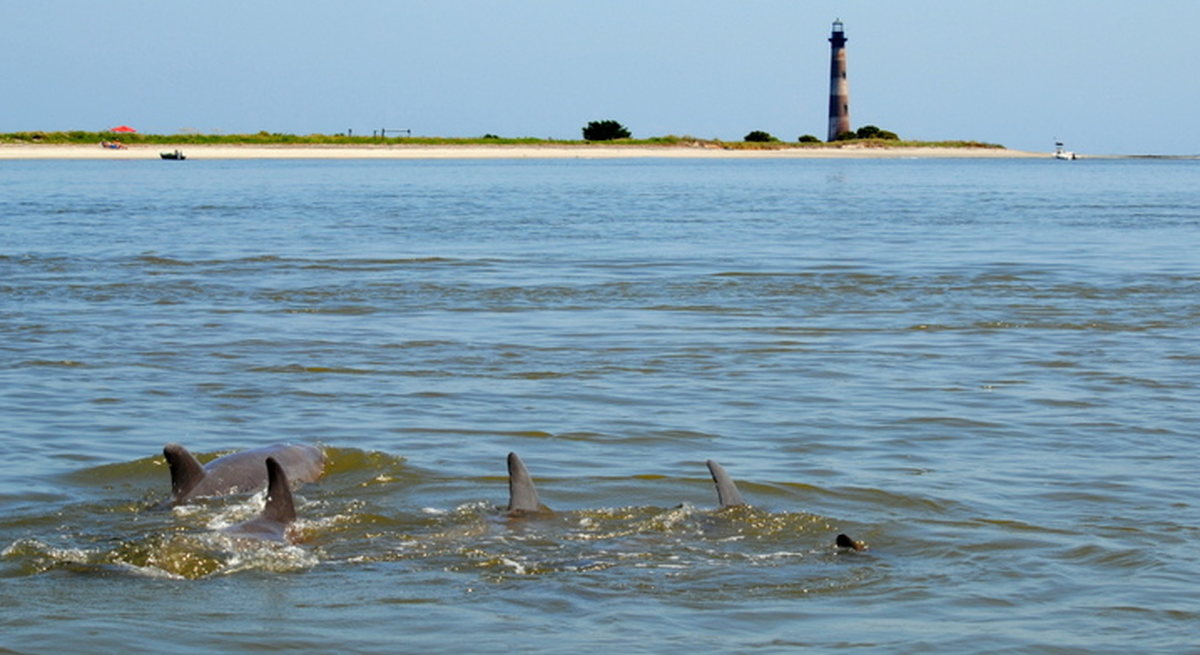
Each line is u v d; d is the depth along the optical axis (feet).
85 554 38.70
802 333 80.43
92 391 62.85
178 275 108.78
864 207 217.97
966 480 48.03
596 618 34.19
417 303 93.09
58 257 121.80
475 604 35.22
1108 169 573.74
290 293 97.86
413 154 638.94
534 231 158.61
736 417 58.39
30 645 31.81
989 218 187.21
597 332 80.74
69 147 566.77
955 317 86.53
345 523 42.83
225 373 67.51
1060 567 38.45
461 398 62.13
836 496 46.19
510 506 43.93
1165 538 40.98
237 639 32.42
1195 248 134.92
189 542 39.11
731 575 37.81
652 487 47.83
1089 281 105.19
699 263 119.44
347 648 31.96
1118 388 63.87
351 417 58.34
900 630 33.42
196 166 464.24
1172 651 32.09
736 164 586.86
